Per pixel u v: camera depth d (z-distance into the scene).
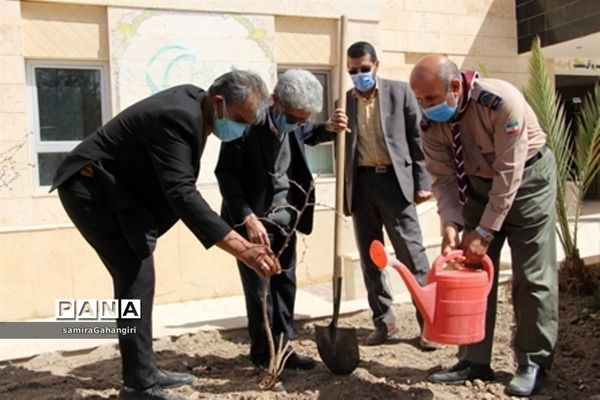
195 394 3.47
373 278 4.39
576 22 7.94
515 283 3.38
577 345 4.13
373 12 7.09
